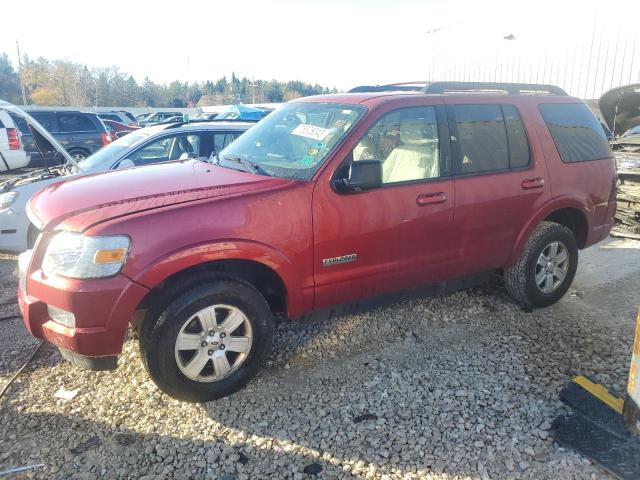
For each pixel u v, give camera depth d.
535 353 3.97
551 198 4.49
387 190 3.71
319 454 2.92
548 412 3.25
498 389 3.49
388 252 3.79
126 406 3.34
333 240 3.54
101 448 2.96
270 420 3.20
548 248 4.61
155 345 3.11
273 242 3.32
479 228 4.16
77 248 2.95
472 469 2.80
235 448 2.97
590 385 3.35
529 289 4.55
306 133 3.93
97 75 87.94
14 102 86.50
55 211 3.26
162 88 104.62
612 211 5.08
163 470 2.80
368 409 3.30
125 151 6.65
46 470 2.80
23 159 11.73
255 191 3.36
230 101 102.50
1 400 3.38
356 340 4.18
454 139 4.07
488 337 4.23
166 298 3.13
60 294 2.93
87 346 2.97
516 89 4.71
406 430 3.10
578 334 4.27
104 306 2.93
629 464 2.75
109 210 3.12
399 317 4.57
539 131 4.51
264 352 3.51
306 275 3.50
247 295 3.34
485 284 5.30
